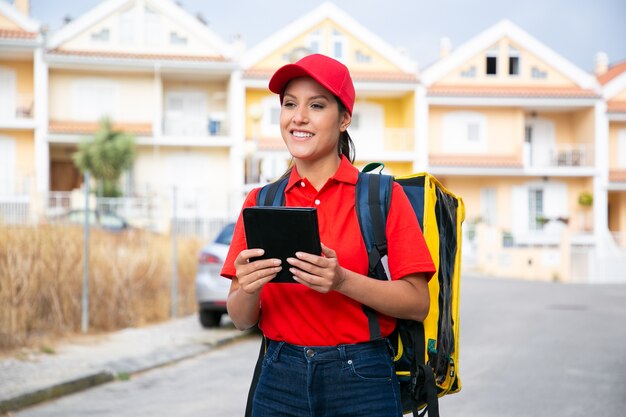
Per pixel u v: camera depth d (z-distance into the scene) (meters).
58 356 7.66
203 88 32.47
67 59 29.47
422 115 31.98
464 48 32.81
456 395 6.23
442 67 32.66
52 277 9.19
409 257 2.22
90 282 9.68
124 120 31.20
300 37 31.67
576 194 33.66
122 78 31.22
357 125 33.59
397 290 2.19
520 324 10.85
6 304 8.41
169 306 11.20
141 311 10.34
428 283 2.39
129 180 30.77
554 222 30.75
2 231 9.13
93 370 6.92
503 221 33.22
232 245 2.42
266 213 2.03
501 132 33.22
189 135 31.39
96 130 29.70
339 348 2.24
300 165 2.37
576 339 9.34
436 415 2.30
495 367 7.45
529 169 32.44
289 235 2.04
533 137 34.59
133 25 30.72
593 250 31.38
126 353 7.97
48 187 29.64
